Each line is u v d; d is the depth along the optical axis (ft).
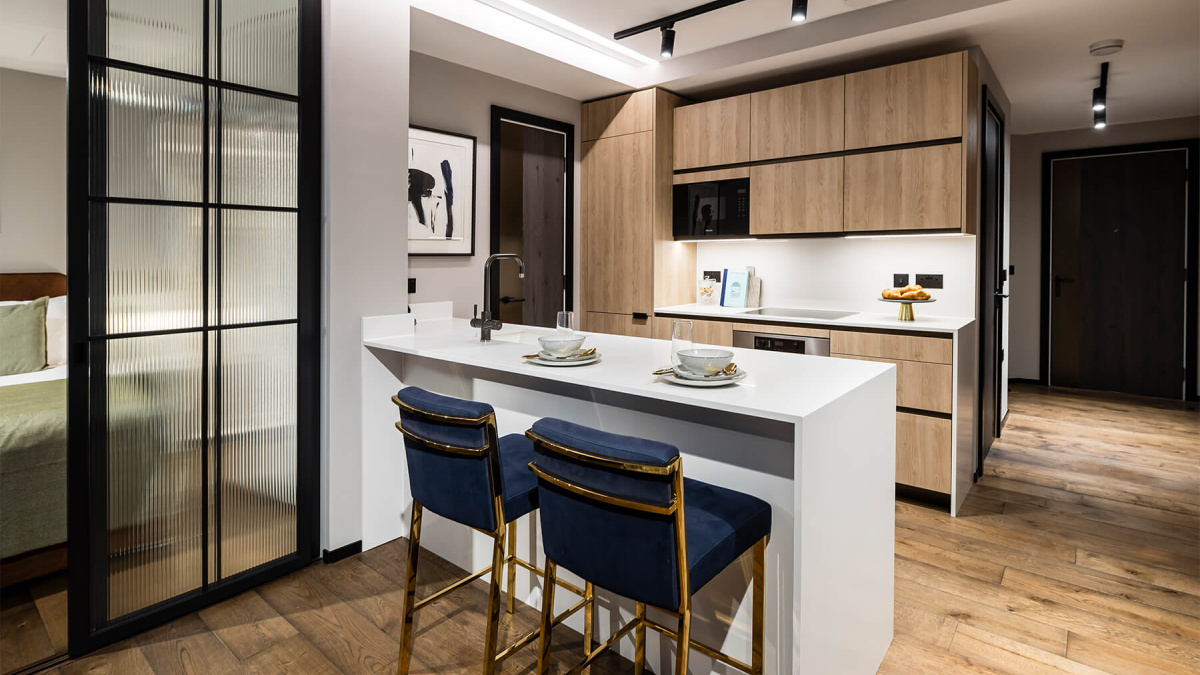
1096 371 19.49
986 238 12.39
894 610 7.45
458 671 6.25
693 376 5.68
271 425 7.88
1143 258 18.53
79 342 6.31
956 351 10.21
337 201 8.22
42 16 8.49
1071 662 6.45
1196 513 10.27
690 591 4.32
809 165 12.46
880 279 13.07
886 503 6.48
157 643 6.69
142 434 6.82
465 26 10.64
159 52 6.73
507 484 5.77
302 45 7.91
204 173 7.13
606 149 14.82
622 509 4.34
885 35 11.00
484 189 13.20
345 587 7.82
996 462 12.94
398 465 9.14
